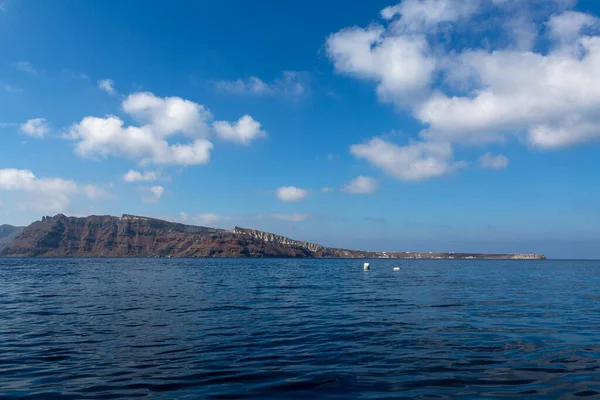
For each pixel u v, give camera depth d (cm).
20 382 1097
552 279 6438
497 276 7300
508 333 1770
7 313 2359
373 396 992
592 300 3159
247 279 5847
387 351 1437
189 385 1070
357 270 9956
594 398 980
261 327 1903
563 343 1570
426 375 1158
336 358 1339
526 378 1133
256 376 1147
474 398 978
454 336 1700
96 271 8431
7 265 12744
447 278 6394
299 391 1025
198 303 2847
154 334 1739
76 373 1176
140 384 1077
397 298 3238
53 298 3167
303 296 3381
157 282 5069
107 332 1783
